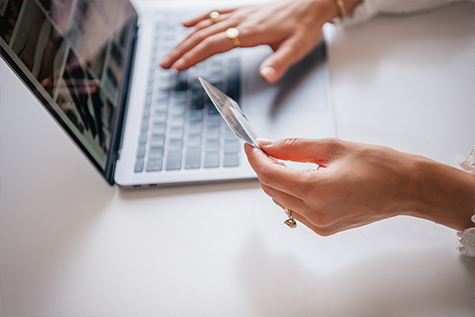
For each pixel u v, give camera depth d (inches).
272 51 25.7
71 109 18.4
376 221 16.7
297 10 24.5
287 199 15.7
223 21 25.8
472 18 24.1
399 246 16.9
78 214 19.8
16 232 19.4
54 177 21.4
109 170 20.4
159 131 22.1
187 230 18.7
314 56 24.5
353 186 14.5
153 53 26.5
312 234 17.9
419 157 15.1
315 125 21.3
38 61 17.2
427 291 15.5
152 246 18.3
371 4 24.8
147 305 16.5
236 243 18.0
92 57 21.8
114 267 17.8
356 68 23.6
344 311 15.5
